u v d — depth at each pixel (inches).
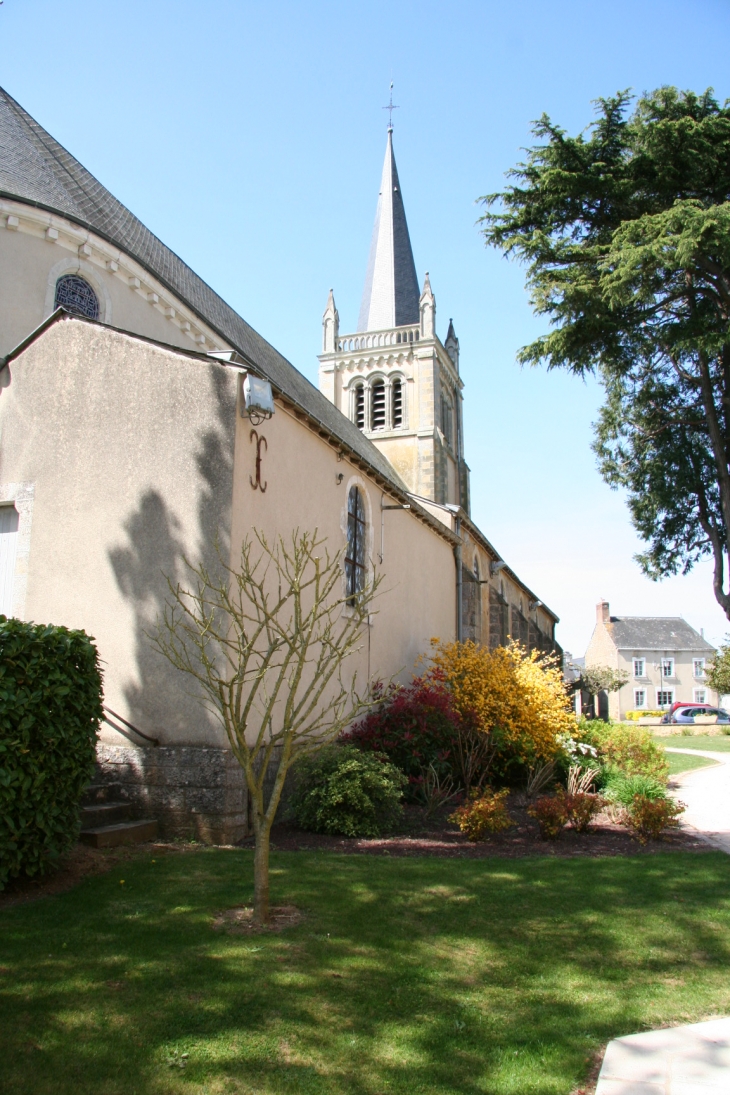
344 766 357.7
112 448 367.6
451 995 178.4
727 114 817.5
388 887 256.1
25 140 602.9
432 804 401.4
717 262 772.6
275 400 394.9
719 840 367.6
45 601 366.6
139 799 326.3
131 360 371.9
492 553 1083.3
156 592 345.1
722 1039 163.2
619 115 822.5
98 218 614.2
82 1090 134.6
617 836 366.0
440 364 1467.8
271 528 385.4
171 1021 158.1
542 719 520.7
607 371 919.7
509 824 369.4
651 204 849.5
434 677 555.8
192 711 328.8
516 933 221.3
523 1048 155.6
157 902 229.0
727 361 924.6
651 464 1036.5
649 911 246.1
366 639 553.6
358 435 1203.9
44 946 192.4
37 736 235.8
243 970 183.0
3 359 399.5
